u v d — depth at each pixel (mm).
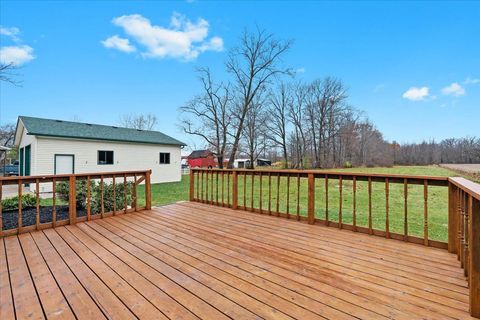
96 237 3326
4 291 1973
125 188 4812
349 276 2178
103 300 1836
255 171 4809
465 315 1621
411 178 3047
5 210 5316
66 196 5688
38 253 2768
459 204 2494
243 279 2131
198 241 3135
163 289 1980
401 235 3127
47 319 1629
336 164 24188
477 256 1601
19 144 14742
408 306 1728
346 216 5789
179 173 16047
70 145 11539
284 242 3084
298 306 1736
